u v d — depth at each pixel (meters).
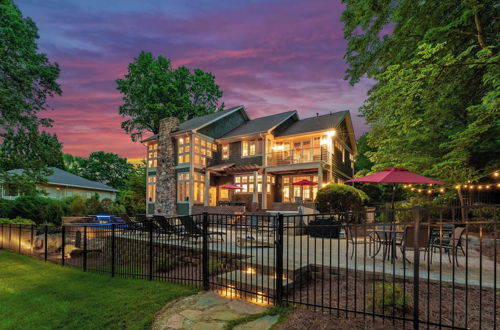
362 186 25.31
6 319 4.15
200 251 6.70
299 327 3.24
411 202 11.70
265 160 19.62
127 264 7.76
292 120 23.47
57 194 24.80
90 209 21.25
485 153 10.55
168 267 6.87
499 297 3.70
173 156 22.19
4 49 13.38
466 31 8.84
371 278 4.52
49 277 6.69
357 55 12.27
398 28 9.86
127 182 30.00
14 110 13.52
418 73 7.34
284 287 4.16
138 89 29.98
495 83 6.79
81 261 8.68
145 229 8.01
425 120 9.53
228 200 20.27
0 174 14.09
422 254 6.46
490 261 5.61
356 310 3.53
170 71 32.78
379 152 12.26
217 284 4.84
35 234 10.97
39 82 15.27
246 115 26.56
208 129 22.44
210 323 3.55
